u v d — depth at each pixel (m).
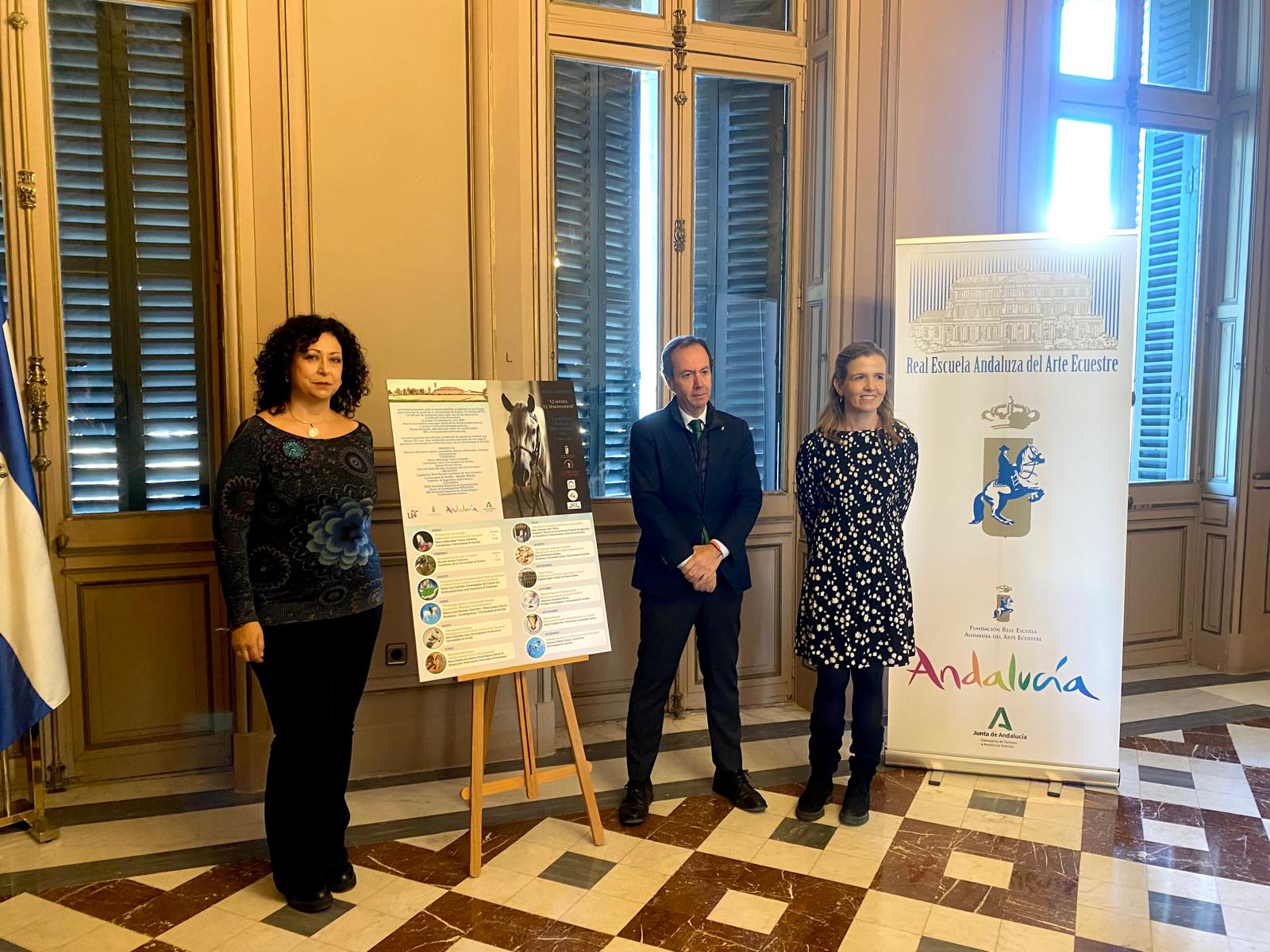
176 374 2.90
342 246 2.75
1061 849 2.36
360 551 2.11
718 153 3.44
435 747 2.94
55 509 2.77
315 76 2.69
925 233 3.34
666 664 2.54
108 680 2.84
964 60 3.33
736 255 3.49
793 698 3.57
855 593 2.44
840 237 3.27
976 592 2.79
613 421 3.38
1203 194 3.94
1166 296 3.99
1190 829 2.47
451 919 2.04
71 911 2.08
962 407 2.77
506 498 2.40
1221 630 3.95
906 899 2.12
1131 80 3.82
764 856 2.32
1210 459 3.98
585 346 3.30
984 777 2.82
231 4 2.58
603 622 2.48
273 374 2.07
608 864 2.29
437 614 2.25
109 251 2.81
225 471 1.96
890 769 2.89
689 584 2.52
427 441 2.32
